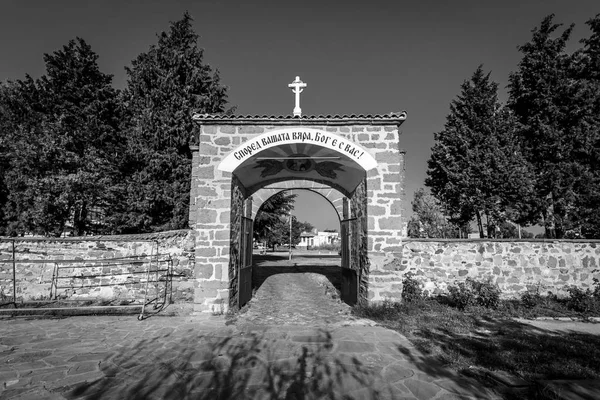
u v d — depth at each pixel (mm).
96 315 7594
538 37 15898
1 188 14930
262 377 4195
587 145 14133
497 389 3855
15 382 4020
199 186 7953
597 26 14547
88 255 9516
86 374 4270
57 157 13195
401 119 8062
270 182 11156
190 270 9648
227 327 6539
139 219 16250
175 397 3658
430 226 23531
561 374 4195
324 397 3678
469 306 7926
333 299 10211
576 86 14625
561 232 14344
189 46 19906
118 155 18609
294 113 9062
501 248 9477
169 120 17156
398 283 7801
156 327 6535
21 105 18172
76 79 19031
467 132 18188
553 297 9008
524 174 15648
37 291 9242
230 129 8148
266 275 16922
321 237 86062
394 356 4938
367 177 8062
